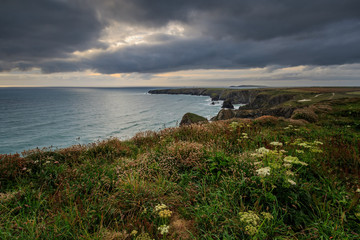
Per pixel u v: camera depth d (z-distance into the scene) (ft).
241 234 9.23
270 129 34.71
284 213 10.28
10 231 9.29
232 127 28.66
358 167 15.58
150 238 8.97
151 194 12.48
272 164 12.14
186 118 127.65
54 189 13.83
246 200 11.69
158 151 20.74
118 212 10.85
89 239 8.73
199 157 17.26
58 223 9.78
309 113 47.34
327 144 21.91
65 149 22.20
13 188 14.05
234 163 15.26
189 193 12.98
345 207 10.51
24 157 19.34
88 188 13.37
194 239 9.14
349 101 83.56
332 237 8.57
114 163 18.86
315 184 13.08
